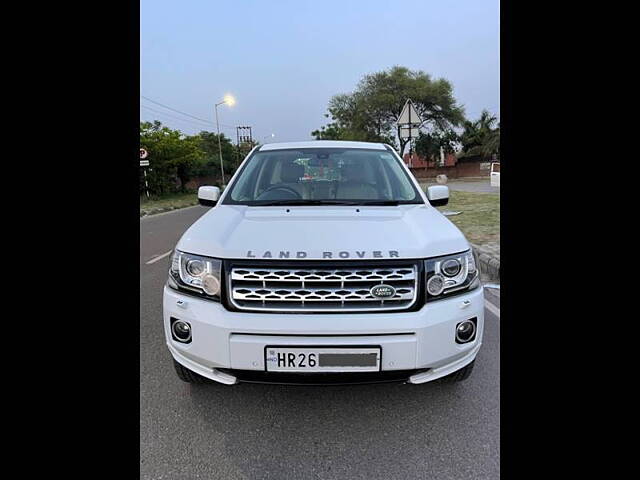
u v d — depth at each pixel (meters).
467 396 2.38
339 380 1.90
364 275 1.90
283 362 1.87
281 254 1.92
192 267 2.04
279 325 1.86
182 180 32.16
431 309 1.93
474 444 2.00
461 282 2.06
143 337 3.37
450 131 36.56
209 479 1.81
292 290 1.89
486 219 9.06
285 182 3.02
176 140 29.36
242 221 2.31
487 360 2.82
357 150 3.37
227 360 1.91
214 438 2.07
